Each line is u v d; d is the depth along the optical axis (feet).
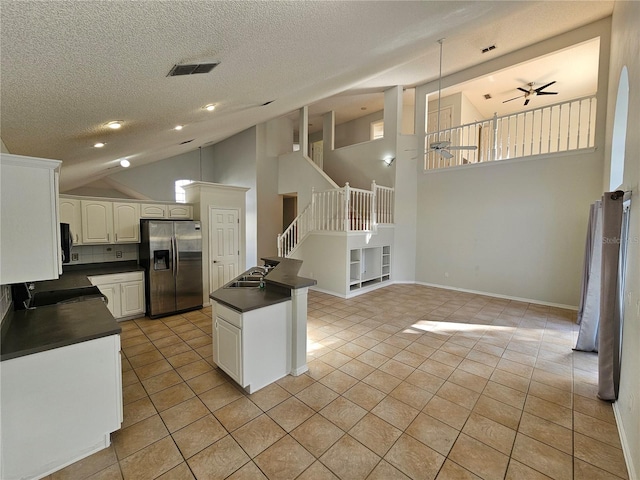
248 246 30.48
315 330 13.46
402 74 20.66
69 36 4.11
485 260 19.90
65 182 20.36
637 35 7.73
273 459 6.15
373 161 24.90
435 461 6.14
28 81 5.11
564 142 25.35
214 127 16.83
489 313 15.94
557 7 14.26
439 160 22.16
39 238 5.78
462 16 11.17
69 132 8.91
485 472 5.89
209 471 5.85
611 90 13.67
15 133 7.85
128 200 14.94
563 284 17.01
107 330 6.40
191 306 15.98
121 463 6.04
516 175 18.45
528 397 8.39
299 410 7.73
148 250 14.52
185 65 6.32
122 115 8.66
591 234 13.56
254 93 10.85
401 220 23.35
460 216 20.95
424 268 23.00
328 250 20.29
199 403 8.02
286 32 6.37
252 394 8.43
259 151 29.40
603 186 15.40
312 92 15.67
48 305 8.15
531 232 18.01
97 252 14.75
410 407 7.90
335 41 8.12
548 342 12.16
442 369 9.93
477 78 20.02
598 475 5.86
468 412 7.72
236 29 5.49
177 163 32.40
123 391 8.56
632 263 7.04
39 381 5.63
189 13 4.43
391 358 10.71
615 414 7.64
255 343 8.52
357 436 6.82
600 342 8.25
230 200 17.75
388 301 18.35
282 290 9.89
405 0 7.07
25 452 5.54
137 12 4.00
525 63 18.29
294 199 35.88
